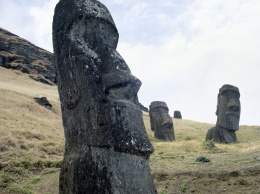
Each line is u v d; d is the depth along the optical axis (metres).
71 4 7.27
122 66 6.79
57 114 34.31
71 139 7.01
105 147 6.25
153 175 12.75
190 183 11.83
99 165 6.25
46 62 78.00
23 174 13.01
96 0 7.51
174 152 19.08
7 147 15.59
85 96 6.66
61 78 7.28
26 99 34.66
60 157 16.17
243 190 10.86
